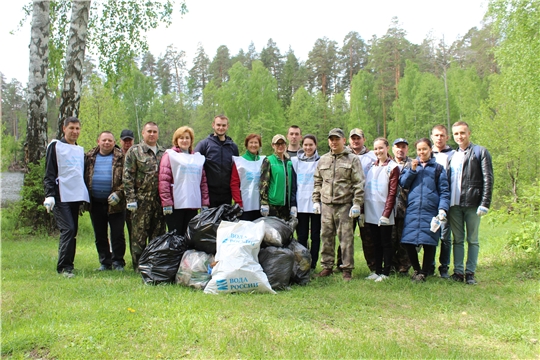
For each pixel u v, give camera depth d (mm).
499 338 3713
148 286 5023
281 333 3600
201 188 6000
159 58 65375
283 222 5668
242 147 44312
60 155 5742
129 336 3490
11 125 56094
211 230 5191
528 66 16062
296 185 6484
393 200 5715
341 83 62188
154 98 53625
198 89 64312
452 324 4035
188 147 6043
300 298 4664
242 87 47031
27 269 6090
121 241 6438
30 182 10234
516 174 21656
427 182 5648
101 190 6172
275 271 5070
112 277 5586
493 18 17750
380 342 3482
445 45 52469
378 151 6027
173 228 5922
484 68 46188
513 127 21469
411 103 46875
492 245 8055
